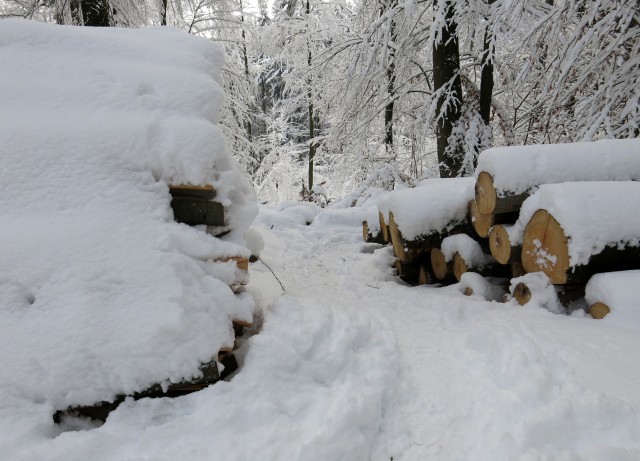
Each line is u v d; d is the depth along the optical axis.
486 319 2.53
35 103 2.11
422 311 3.04
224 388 1.80
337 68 9.20
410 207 3.74
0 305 1.75
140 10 7.85
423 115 7.69
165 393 1.84
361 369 2.10
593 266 2.38
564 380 1.75
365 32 7.21
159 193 2.07
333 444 1.53
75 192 1.97
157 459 1.46
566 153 2.84
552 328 2.21
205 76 2.44
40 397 1.66
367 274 4.21
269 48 12.80
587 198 2.43
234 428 1.63
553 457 1.38
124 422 1.67
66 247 1.85
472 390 1.95
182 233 2.05
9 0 7.29
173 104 2.23
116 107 2.15
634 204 2.42
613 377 1.71
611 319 2.22
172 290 1.86
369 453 1.61
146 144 2.06
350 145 9.09
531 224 2.70
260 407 1.71
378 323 2.65
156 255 1.92
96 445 1.51
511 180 2.84
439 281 3.93
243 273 2.22
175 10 9.73
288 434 1.58
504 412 1.69
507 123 7.37
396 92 8.62
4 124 2.01
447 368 2.19
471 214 3.50
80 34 2.41
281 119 18.47
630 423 1.45
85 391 1.71
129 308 1.81
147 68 2.34
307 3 13.23
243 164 10.61
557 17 4.31
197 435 1.60
